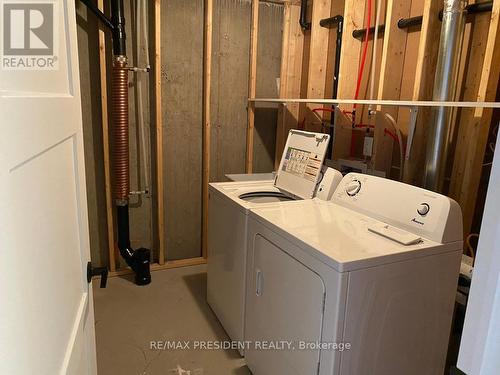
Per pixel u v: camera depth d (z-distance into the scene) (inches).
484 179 80.9
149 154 118.3
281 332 64.7
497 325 18.8
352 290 51.6
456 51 72.9
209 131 121.8
